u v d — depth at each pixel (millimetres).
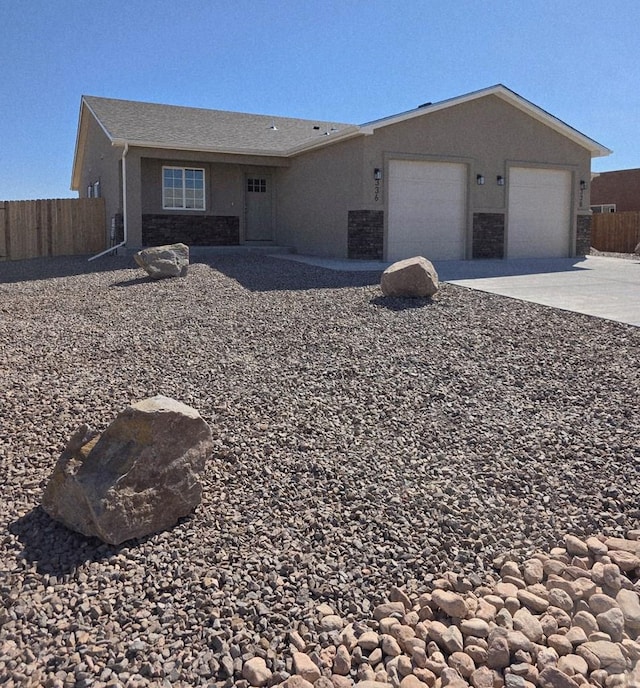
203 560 3557
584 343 7523
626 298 10367
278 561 3557
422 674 2795
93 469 3771
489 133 17719
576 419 5363
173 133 19578
